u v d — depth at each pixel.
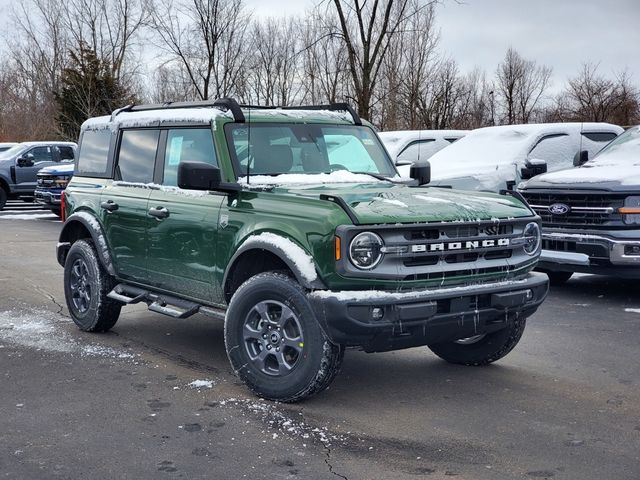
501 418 4.98
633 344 6.91
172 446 4.47
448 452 4.40
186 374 5.95
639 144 10.03
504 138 12.71
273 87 27.73
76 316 7.35
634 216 8.22
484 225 5.13
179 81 29.67
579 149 12.70
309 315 4.90
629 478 4.05
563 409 5.16
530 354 6.59
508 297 5.16
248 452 4.38
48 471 4.11
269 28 27.77
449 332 5.04
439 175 11.73
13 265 11.59
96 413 5.03
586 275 10.68
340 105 6.75
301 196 5.10
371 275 4.70
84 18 38.69
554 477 4.06
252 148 5.91
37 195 20.06
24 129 39.56
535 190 8.93
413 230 4.80
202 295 5.91
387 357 6.53
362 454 4.36
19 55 42.00
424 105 22.97
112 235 6.80
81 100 32.19
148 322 7.82
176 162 6.28
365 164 6.43
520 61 34.50
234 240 5.44
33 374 5.92
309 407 5.16
